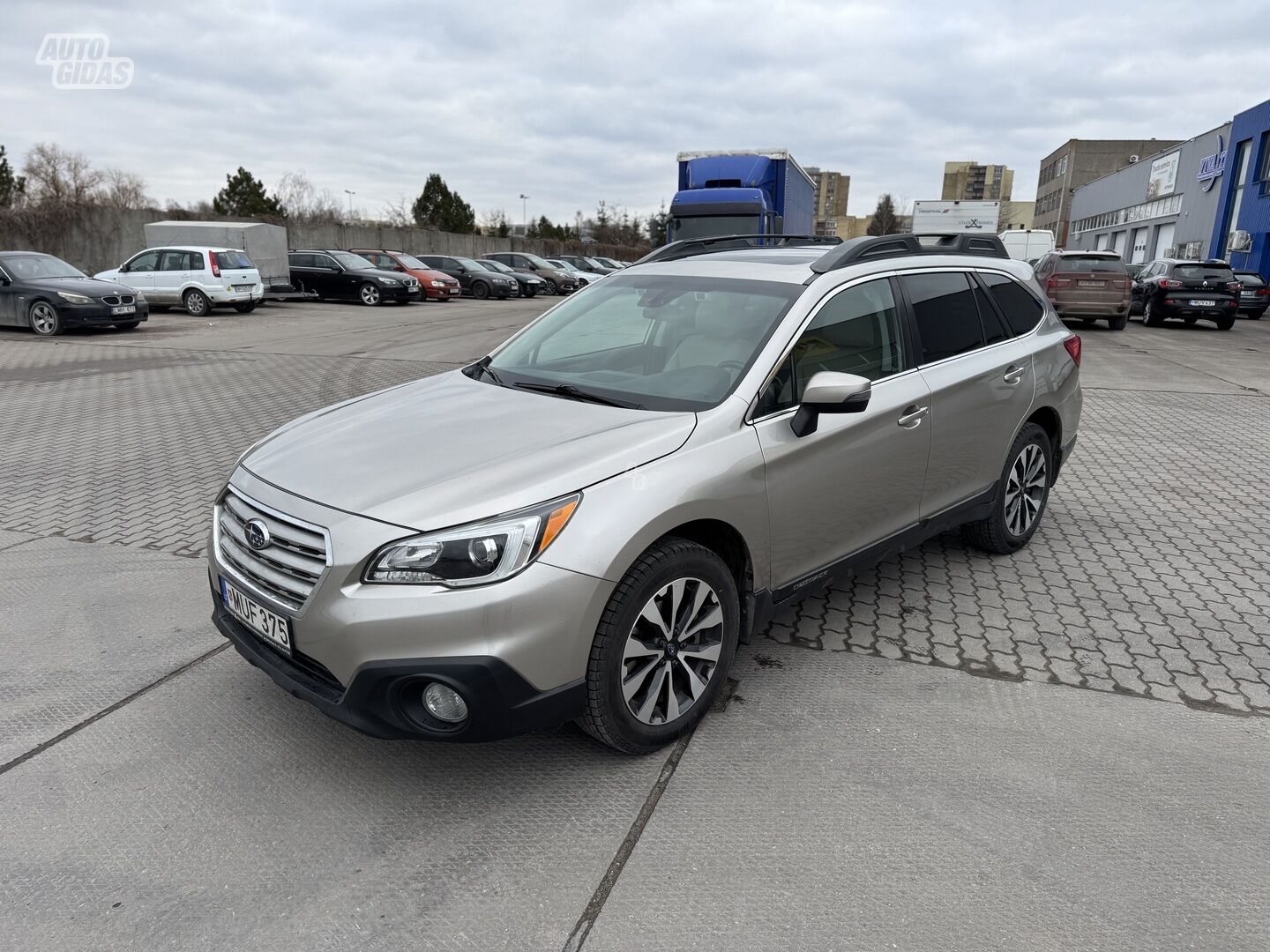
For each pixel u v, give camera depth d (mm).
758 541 3156
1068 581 4570
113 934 2230
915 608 4215
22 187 33000
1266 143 31016
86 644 3775
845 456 3441
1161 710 3328
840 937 2229
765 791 2824
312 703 2662
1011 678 3557
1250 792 2828
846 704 3340
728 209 16578
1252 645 3869
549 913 2312
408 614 2465
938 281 4227
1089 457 7301
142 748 3031
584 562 2596
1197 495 6168
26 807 2721
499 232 76188
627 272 4277
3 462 6812
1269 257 30469
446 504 2580
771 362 3279
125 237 30172
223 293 20656
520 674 2535
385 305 26500
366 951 2188
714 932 2246
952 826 2654
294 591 2656
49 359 12930
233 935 2234
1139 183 48031
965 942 2213
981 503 4414
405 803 2760
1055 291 19016
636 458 2816
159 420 8445
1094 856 2529
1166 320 22234
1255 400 10141
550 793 2811
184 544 5008
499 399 3406
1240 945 2217
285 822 2668
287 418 8602
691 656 3035
